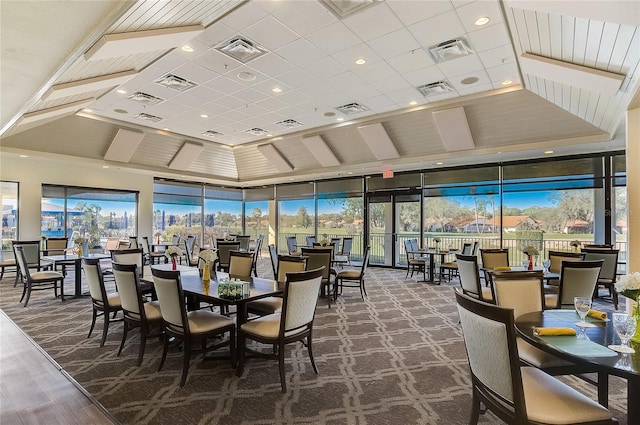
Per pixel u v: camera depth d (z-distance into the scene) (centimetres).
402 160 892
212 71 540
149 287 452
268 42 450
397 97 658
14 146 779
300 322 302
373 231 1096
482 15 390
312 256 582
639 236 442
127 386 287
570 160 800
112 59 438
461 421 238
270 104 696
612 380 305
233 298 313
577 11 279
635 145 447
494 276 304
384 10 382
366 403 262
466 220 934
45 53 355
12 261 777
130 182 1091
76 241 661
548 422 165
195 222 1294
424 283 790
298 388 286
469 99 652
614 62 362
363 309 554
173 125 855
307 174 1102
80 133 817
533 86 576
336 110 739
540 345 190
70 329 440
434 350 373
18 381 288
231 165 1207
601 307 570
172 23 370
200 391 279
